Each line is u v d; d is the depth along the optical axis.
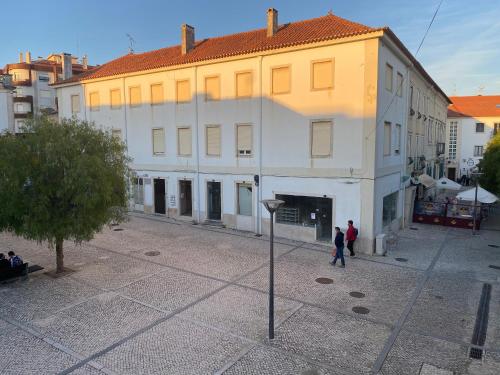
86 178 11.34
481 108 53.97
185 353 8.17
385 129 17.58
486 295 11.68
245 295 11.41
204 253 15.92
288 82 17.83
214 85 20.41
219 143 20.59
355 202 16.47
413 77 23.02
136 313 10.11
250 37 21.19
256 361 7.89
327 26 18.34
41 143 11.65
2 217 11.62
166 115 22.66
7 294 11.36
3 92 34.50
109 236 18.81
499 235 20.11
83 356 8.04
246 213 20.14
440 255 16.11
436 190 34.12
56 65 49.84
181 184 22.92
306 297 11.33
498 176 25.12
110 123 25.58
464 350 8.47
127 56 28.08
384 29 15.12
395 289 12.09
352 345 8.59
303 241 18.03
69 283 12.29
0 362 7.79
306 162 17.59
